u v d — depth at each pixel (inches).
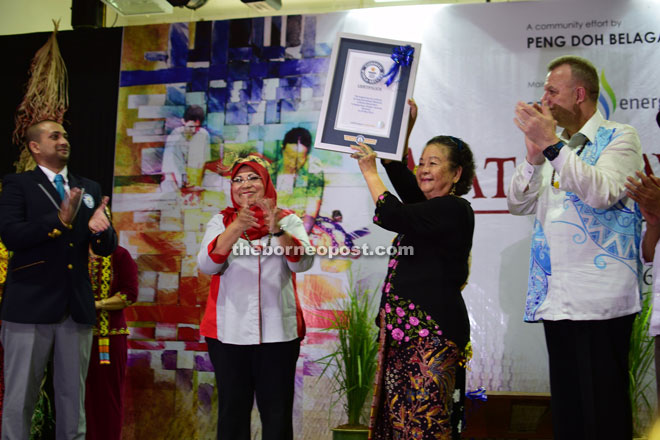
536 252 101.1
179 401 162.7
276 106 167.6
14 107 177.6
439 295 90.6
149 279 167.3
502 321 154.2
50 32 178.7
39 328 117.5
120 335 147.8
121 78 174.7
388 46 109.6
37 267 118.0
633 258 94.6
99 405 142.5
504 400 133.8
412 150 161.9
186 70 172.4
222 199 167.3
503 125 159.6
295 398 157.2
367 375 142.0
